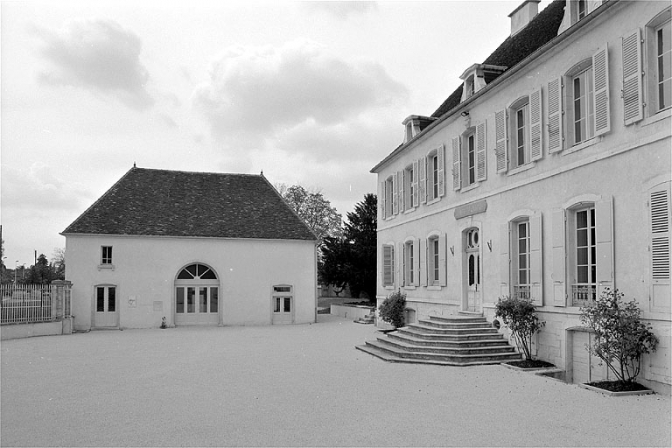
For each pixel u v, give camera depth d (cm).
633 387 1023
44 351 1853
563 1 1784
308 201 5050
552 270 1302
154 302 2903
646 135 1031
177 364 1489
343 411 909
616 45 1113
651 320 1009
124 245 2884
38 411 952
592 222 1220
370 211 4162
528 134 1455
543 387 1086
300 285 3130
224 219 3123
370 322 3086
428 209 2052
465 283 1773
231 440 753
